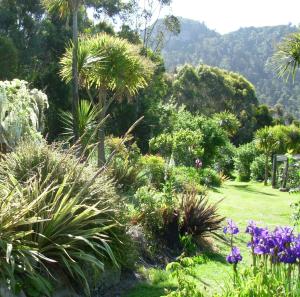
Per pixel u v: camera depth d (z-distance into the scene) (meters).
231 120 38.34
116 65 12.91
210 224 8.16
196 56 131.12
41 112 9.05
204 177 20.08
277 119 62.69
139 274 6.15
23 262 4.68
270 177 31.94
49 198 5.46
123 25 38.16
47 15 29.59
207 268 6.77
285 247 4.20
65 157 5.96
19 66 27.69
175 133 23.83
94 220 5.38
